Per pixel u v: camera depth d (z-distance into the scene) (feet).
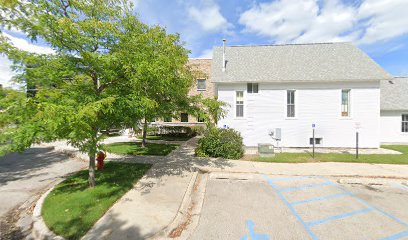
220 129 42.42
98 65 18.07
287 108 51.60
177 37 33.42
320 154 42.65
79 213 16.49
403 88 63.00
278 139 50.98
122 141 59.93
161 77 19.66
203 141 40.09
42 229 14.70
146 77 18.38
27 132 14.62
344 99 50.52
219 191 23.52
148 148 46.78
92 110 14.55
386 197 22.18
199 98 31.22
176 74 26.43
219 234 15.14
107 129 21.77
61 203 18.17
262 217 17.67
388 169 31.55
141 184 23.85
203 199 21.34
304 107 50.70
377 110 48.85
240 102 52.39
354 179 27.12
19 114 15.29
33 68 17.13
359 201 21.13
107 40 19.26
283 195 22.48
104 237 13.79
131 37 20.15
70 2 17.28
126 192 21.44
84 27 16.87
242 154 40.91
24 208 19.06
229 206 19.72
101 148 17.97
